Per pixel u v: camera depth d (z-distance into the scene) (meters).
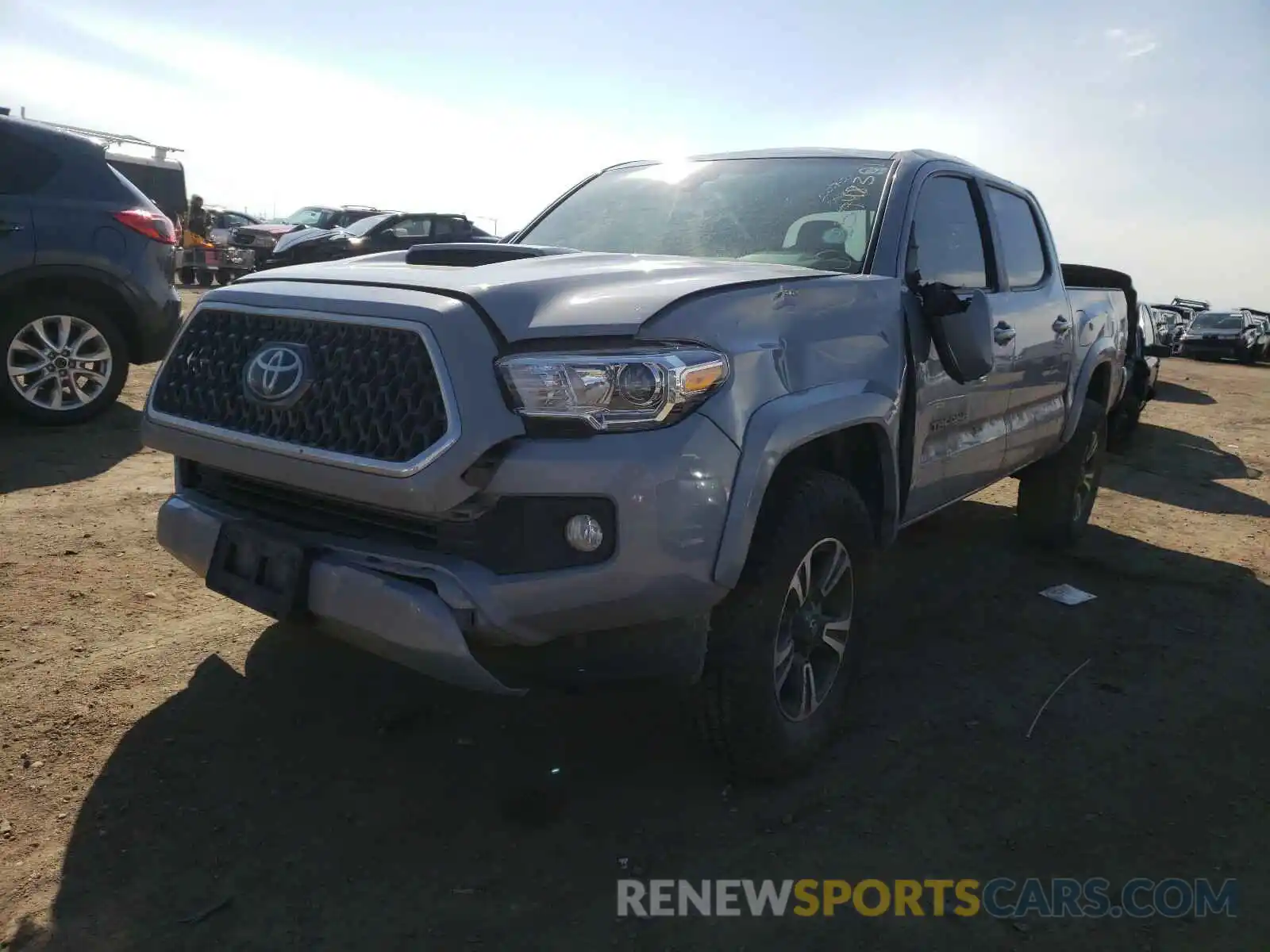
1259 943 2.41
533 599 2.34
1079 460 5.38
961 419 3.85
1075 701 3.70
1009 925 2.43
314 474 2.47
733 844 2.67
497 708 3.32
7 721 2.99
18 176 6.13
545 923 2.33
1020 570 5.27
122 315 6.66
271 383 2.56
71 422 6.47
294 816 2.66
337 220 20.92
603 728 3.24
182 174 20.44
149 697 3.22
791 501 2.78
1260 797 3.08
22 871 2.37
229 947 2.18
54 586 3.99
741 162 4.13
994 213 4.38
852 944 2.33
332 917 2.30
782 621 2.83
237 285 2.95
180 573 4.27
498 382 2.33
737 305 2.64
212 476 2.97
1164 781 3.15
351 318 2.48
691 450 2.39
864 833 2.77
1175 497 7.52
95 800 2.66
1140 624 4.55
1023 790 3.05
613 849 2.62
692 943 2.29
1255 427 12.13
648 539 2.34
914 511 3.65
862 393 3.00
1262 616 4.75
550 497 2.32
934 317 3.41
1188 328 30.11
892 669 3.90
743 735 2.78
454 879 2.46
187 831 2.57
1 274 6.01
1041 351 4.58
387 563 2.43
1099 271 8.07
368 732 3.12
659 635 2.52
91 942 2.16
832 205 3.68
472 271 2.67
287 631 3.77
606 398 2.32
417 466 2.29
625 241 3.83
